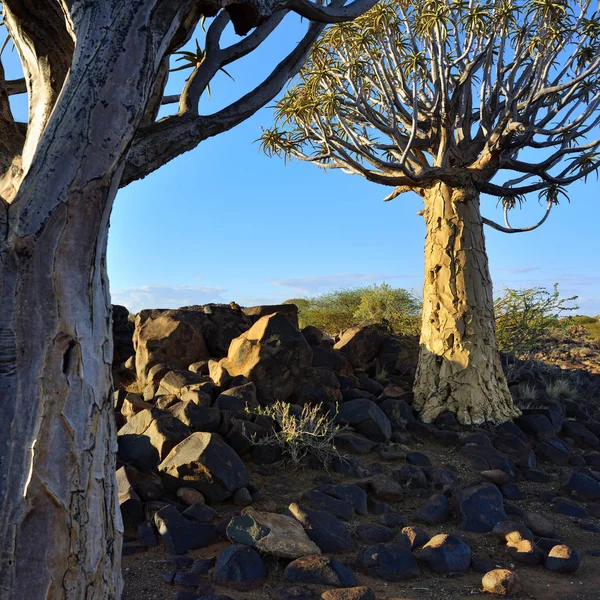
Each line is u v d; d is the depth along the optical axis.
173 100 5.27
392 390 8.90
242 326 9.32
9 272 2.40
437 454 7.18
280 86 3.91
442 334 8.49
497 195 9.11
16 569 2.27
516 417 8.38
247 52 4.04
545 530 5.24
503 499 6.18
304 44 4.16
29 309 2.40
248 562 4.07
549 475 7.07
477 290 8.52
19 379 2.37
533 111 9.13
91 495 2.49
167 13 2.76
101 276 2.75
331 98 7.83
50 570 2.32
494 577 4.15
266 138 9.54
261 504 5.18
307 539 4.48
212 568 4.12
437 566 4.43
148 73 2.66
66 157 2.48
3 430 2.33
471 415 8.06
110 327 2.82
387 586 4.14
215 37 3.95
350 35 7.96
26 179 2.49
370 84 9.55
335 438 6.79
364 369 10.24
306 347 7.54
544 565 4.61
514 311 11.84
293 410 6.88
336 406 7.29
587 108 8.70
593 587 4.29
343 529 4.77
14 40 2.93
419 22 8.28
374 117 8.72
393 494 5.67
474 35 8.60
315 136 9.12
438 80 8.72
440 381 8.35
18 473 2.32
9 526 2.28
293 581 4.02
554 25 7.80
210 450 5.22
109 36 2.60
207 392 6.91
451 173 8.55
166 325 8.55
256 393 7.19
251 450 6.02
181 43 3.19
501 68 8.82
